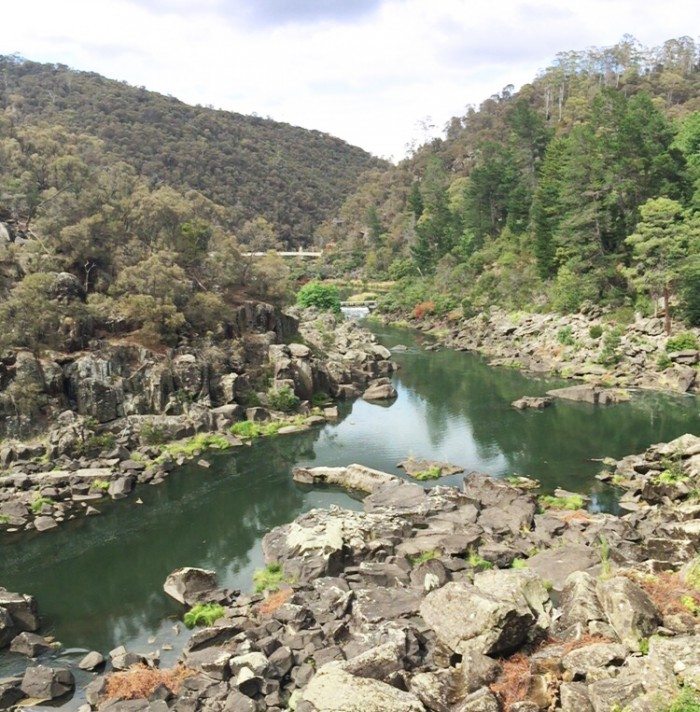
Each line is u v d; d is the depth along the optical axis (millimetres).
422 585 36656
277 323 94875
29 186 93000
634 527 43844
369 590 35719
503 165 161125
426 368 107250
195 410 71312
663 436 66688
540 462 60969
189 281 84875
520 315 120188
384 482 54969
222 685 28438
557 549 39844
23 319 66875
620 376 89000
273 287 99188
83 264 81438
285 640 31797
